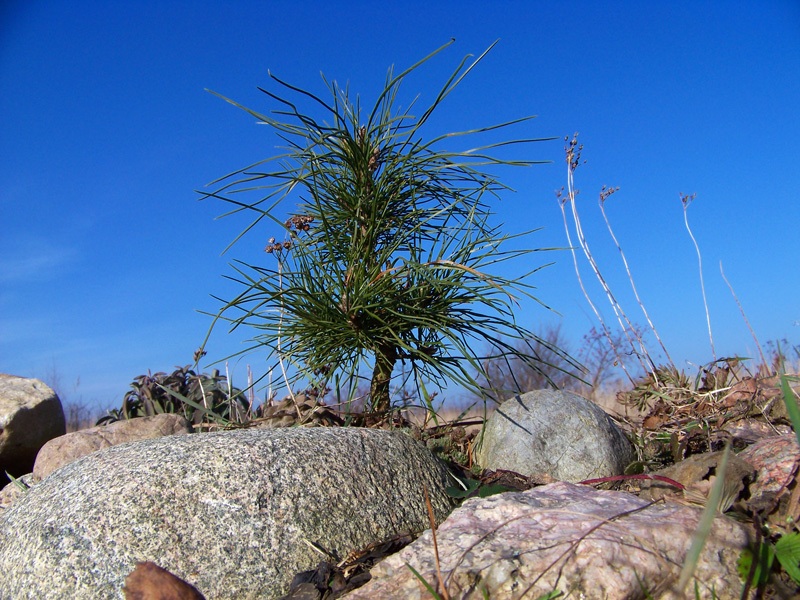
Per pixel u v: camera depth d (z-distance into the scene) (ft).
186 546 6.27
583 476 9.13
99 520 6.33
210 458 7.05
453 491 8.12
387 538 7.06
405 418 12.39
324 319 9.76
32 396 15.35
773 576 4.72
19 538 6.50
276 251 10.52
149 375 14.93
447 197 10.91
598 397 20.59
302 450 7.48
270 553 6.42
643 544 4.91
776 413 10.41
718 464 6.13
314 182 9.54
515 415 9.95
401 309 9.89
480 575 4.80
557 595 4.55
